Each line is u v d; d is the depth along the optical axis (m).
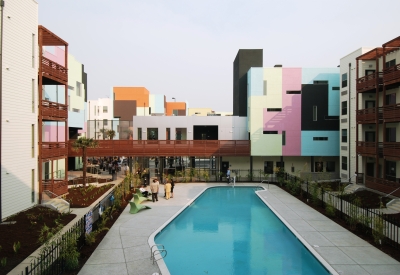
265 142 35.81
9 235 14.01
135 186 29.88
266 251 14.74
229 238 16.70
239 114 41.56
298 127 35.88
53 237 12.87
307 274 12.20
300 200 24.89
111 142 34.19
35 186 20.09
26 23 19.42
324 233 16.08
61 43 24.14
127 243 14.55
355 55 29.98
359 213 18.25
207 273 12.29
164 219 19.00
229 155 35.38
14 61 18.12
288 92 35.97
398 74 22.34
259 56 41.84
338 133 35.81
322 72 35.84
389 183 22.98
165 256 13.34
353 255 13.02
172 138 39.19
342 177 32.62
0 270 10.75
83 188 26.48
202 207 24.11
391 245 13.89
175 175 35.38
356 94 28.17
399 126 24.56
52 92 31.70
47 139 31.48
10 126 17.64
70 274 11.13
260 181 35.44
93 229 16.50
